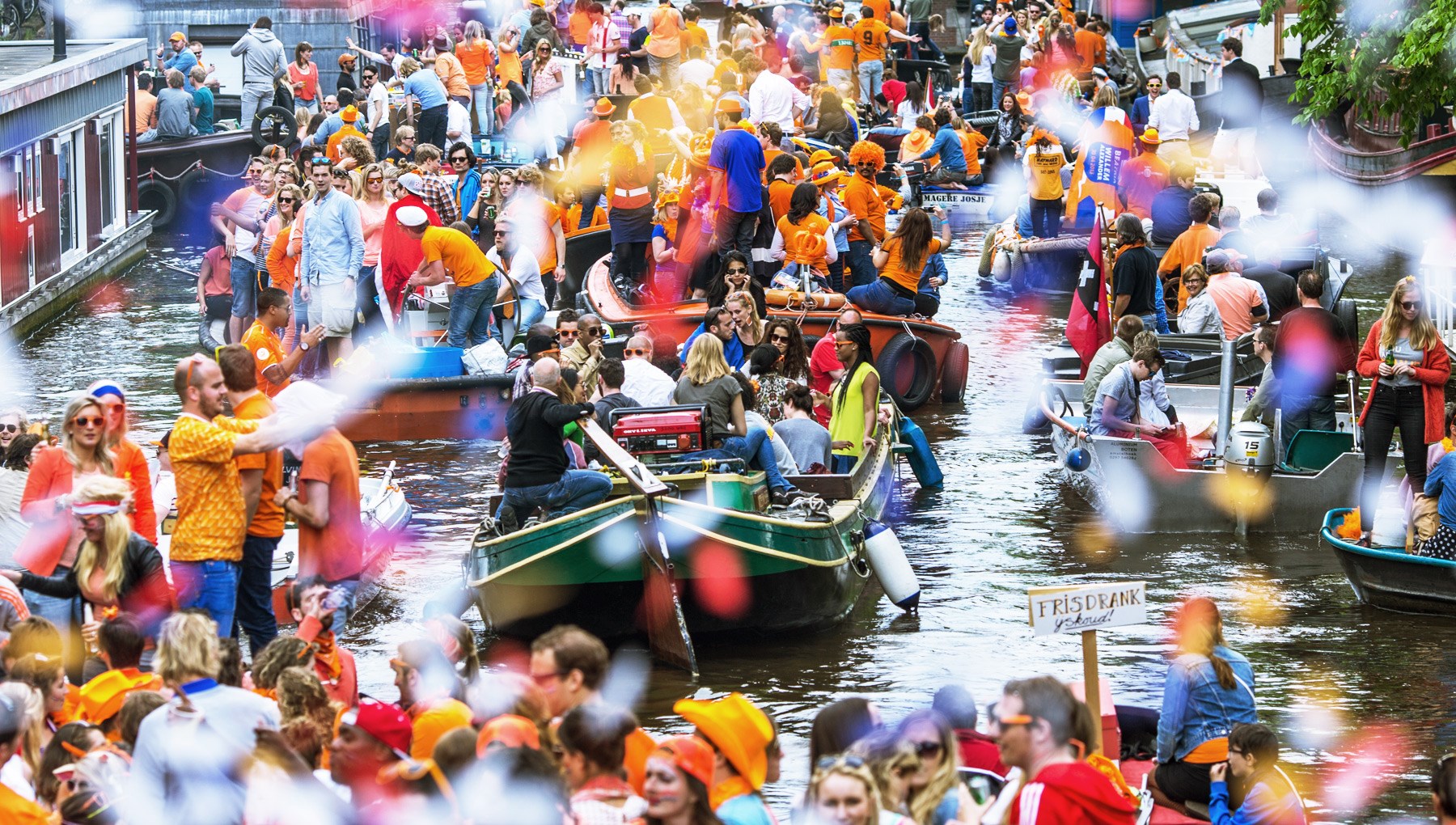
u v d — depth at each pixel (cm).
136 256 5994
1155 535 3045
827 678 2336
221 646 1611
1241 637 2475
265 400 2114
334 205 3819
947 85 8400
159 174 6556
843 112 6172
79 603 1908
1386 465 2908
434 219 3856
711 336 2634
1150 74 8969
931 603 2669
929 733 1319
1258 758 1617
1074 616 1612
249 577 2102
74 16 7544
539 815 1204
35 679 1587
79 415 1994
